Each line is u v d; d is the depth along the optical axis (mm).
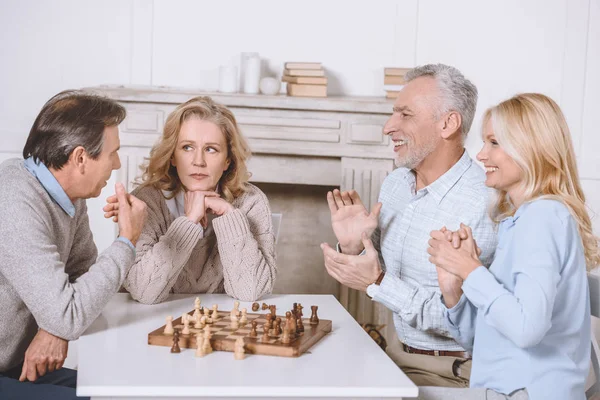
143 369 1480
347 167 3672
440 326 2059
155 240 2232
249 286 2189
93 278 1774
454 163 2287
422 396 1647
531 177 1712
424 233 2250
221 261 2236
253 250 2223
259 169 3711
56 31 4016
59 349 1741
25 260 1726
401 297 2084
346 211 2250
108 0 4012
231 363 1534
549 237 1619
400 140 2289
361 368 1521
